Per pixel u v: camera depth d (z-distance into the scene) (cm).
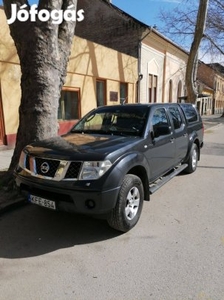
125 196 332
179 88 2388
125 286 253
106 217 334
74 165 311
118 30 1711
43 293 244
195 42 1530
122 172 324
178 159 548
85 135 414
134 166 352
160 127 444
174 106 556
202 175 637
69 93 1138
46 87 468
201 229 363
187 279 262
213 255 302
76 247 320
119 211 328
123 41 1695
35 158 340
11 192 453
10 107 888
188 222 385
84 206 305
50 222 382
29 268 280
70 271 275
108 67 1354
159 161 439
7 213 409
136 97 1672
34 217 397
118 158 328
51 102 479
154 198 482
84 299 236
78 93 1179
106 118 458
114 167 317
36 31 441
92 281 260
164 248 317
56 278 264
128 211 349
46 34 449
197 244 325
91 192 300
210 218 399
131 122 428
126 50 1689
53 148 342
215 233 352
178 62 2286
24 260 294
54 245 324
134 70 1614
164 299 236
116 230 357
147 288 250
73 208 311
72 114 1173
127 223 344
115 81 1432
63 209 319
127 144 359
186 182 580
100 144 353
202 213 417
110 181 309
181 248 317
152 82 1878
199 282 257
